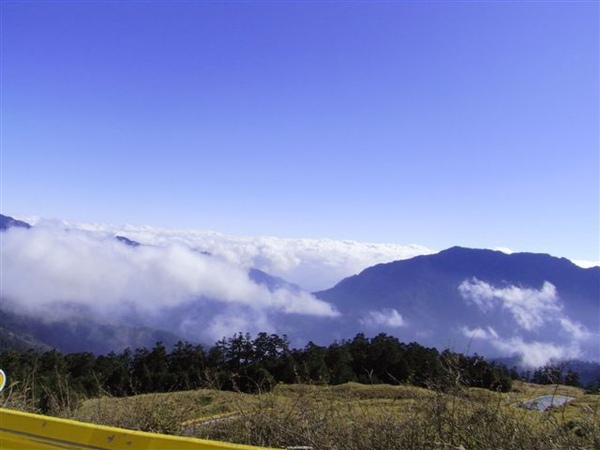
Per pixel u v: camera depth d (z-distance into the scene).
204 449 3.16
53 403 6.45
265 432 4.87
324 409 4.93
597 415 4.10
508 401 4.64
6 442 3.73
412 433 4.37
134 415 5.71
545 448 3.98
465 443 4.27
